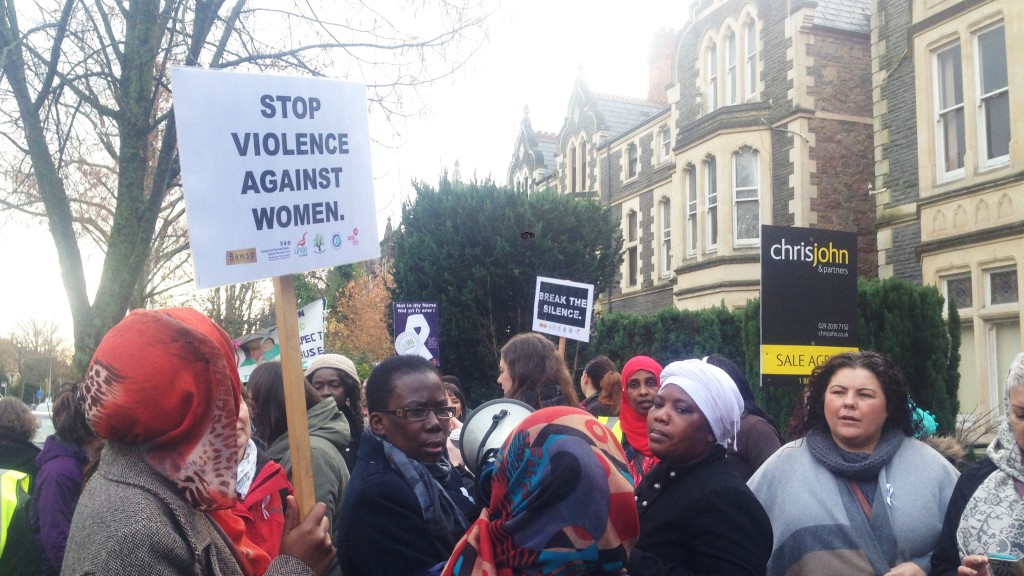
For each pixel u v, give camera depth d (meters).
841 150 16.20
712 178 17.92
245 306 22.70
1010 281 10.98
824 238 6.00
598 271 14.85
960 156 11.98
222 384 1.69
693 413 2.59
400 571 2.36
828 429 3.15
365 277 28.86
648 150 22.41
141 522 1.54
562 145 27.97
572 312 8.44
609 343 13.79
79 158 8.17
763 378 5.79
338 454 3.68
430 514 2.47
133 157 6.57
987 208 11.24
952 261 11.73
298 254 2.62
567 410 2.00
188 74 2.46
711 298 17.42
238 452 1.74
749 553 2.39
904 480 2.95
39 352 54.09
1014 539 2.60
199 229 2.42
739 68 17.77
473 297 13.80
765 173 16.77
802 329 5.89
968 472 2.85
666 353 12.73
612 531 1.86
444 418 2.63
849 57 16.39
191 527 1.64
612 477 1.88
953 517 2.80
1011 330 10.97
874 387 3.00
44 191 6.55
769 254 5.85
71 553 1.57
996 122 11.39
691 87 19.44
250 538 2.76
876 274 16.12
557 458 1.86
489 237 14.04
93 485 1.64
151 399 1.61
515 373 4.34
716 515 2.43
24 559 3.70
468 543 2.03
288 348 2.48
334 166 2.76
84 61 6.88
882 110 13.35
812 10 16.05
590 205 15.02
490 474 2.49
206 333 1.78
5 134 6.88
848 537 2.89
